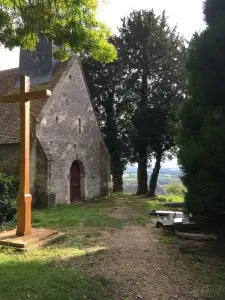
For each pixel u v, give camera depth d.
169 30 22.58
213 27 6.74
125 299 4.27
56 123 16.27
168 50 21.83
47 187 14.70
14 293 3.95
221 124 6.04
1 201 9.31
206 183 6.13
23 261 5.52
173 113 20.61
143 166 22.95
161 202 17.09
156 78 22.39
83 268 5.38
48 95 7.54
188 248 6.78
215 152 6.01
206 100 6.76
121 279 4.98
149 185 22.25
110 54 9.34
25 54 18.75
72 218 10.58
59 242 7.33
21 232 7.30
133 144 21.78
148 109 20.84
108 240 7.62
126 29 22.89
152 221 10.41
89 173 19.12
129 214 12.16
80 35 8.40
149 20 22.22
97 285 4.52
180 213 9.91
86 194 18.61
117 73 23.08
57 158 16.17
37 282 4.32
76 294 4.10
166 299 4.33
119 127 23.45
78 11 7.93
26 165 7.55
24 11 7.57
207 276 5.18
